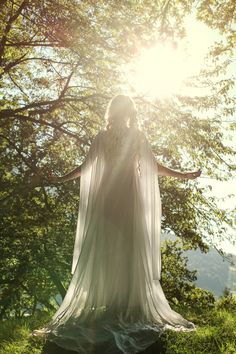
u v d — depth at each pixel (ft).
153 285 14.85
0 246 65.46
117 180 14.99
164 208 59.16
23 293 89.25
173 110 49.90
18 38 46.78
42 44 42.52
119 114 15.60
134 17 42.91
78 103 55.93
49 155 56.75
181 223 60.75
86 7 42.06
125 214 14.74
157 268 15.15
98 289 14.19
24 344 13.37
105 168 15.21
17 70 52.31
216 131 53.83
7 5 38.45
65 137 55.83
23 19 42.22
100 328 12.96
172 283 79.77
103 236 14.55
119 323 13.37
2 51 41.93
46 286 84.33
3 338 15.62
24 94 45.55
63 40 40.37
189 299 75.51
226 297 35.53
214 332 14.30
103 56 42.11
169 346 12.44
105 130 15.75
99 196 14.94
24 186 53.98
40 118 54.34
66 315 13.91
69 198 58.59
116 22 41.04
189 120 50.65
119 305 14.01
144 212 15.28
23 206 59.31
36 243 66.69
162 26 40.75
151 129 52.13
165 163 57.52
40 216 60.49
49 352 12.24
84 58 43.14
